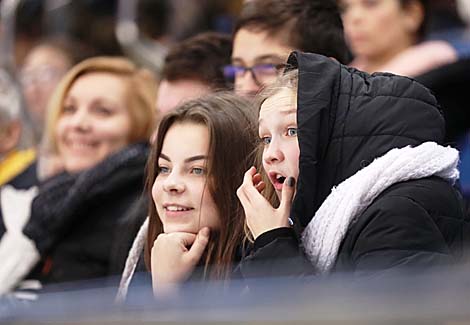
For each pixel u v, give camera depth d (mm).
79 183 10086
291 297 3223
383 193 5828
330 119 6074
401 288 3031
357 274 5172
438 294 2961
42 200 10383
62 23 17938
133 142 11180
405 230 5609
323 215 5875
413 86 6184
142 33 17234
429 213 5766
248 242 6629
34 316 4434
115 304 3900
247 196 6211
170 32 17281
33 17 18203
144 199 8398
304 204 5977
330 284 3322
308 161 5945
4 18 18188
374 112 6059
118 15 17609
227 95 7133
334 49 8711
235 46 8789
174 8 17297
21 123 12664
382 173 5820
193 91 9266
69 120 11148
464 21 14523
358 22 11875
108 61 11391
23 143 12734
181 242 6730
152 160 7152
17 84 14781
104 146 11094
